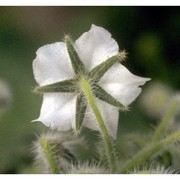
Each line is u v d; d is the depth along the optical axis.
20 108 0.25
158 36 0.28
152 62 0.27
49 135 0.16
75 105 0.15
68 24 0.28
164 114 0.18
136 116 0.24
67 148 0.16
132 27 0.28
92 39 0.15
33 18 0.28
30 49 0.28
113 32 0.28
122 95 0.15
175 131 0.17
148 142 0.18
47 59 0.15
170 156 0.16
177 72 0.27
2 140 0.23
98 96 0.15
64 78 0.15
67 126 0.15
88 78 0.15
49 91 0.15
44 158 0.16
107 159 0.16
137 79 0.15
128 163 0.16
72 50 0.15
